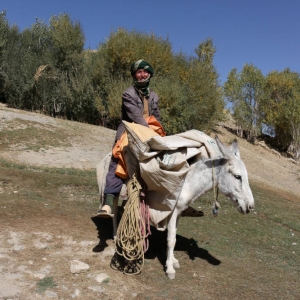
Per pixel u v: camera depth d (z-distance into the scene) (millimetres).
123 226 4500
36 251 4934
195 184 4668
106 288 4270
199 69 27047
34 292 3967
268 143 38750
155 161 4371
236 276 5012
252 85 36000
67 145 16844
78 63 28719
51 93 28719
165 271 4879
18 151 14477
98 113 26969
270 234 7531
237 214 8703
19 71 28641
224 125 38719
